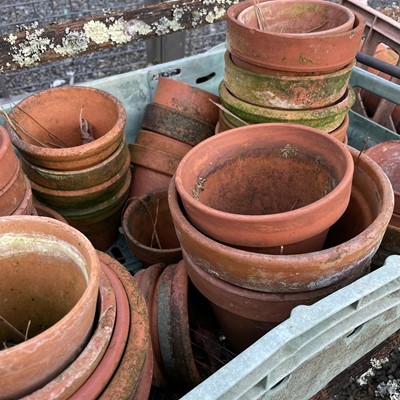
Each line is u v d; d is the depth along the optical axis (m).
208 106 1.86
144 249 1.60
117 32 1.92
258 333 1.23
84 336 0.81
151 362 1.02
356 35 1.35
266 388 0.91
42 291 1.01
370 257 1.09
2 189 1.17
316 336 0.92
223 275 1.07
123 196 1.80
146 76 2.04
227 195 1.34
